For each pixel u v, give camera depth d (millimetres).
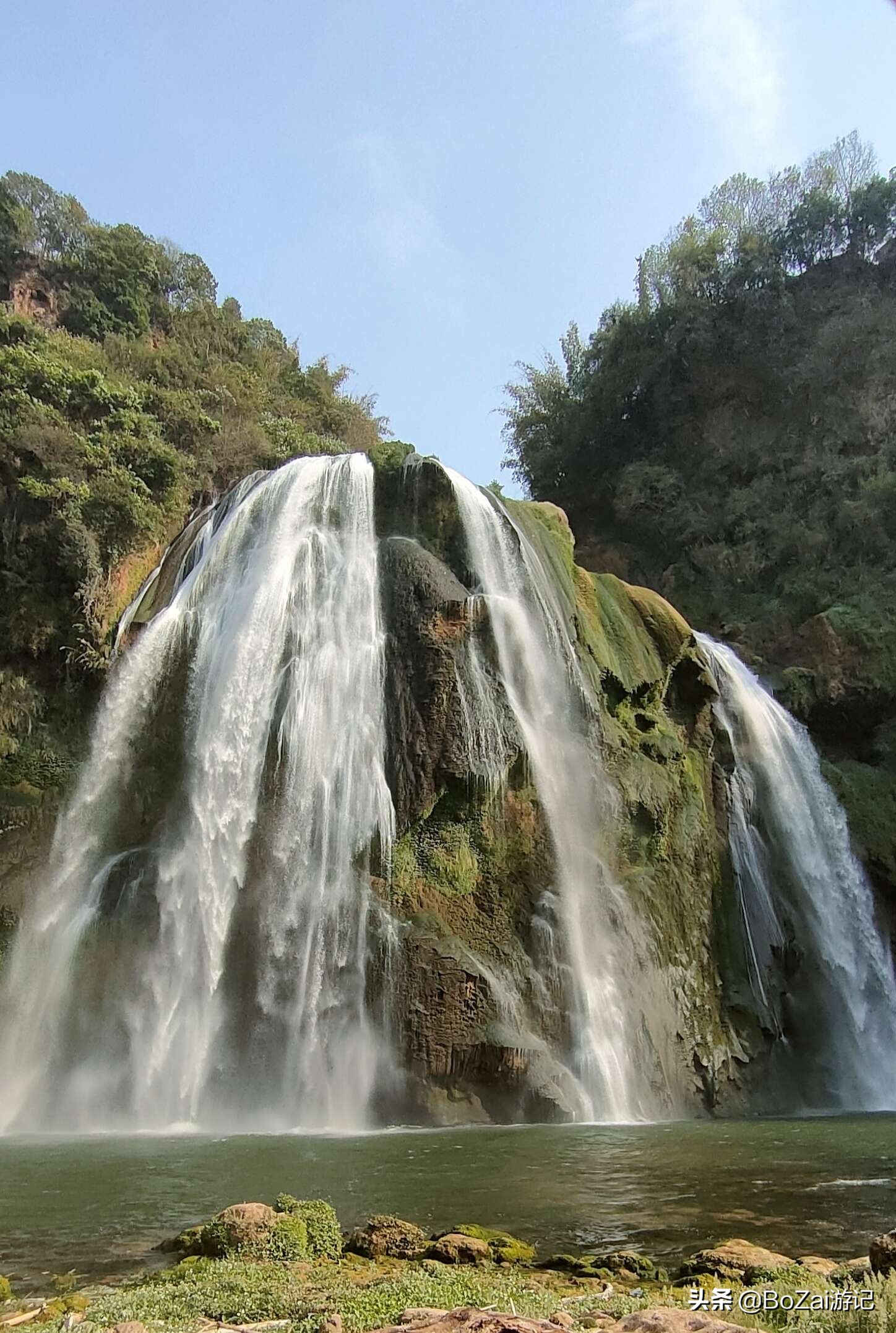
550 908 19141
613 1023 18688
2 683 24641
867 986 26016
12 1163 11461
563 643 23328
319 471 25312
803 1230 7484
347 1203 8711
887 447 38656
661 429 46281
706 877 22891
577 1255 6855
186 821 20703
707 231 47000
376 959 17703
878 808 29234
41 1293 6211
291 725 20812
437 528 23578
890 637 32062
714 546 39625
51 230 45344
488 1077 16672
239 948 18781
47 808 22672
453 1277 6094
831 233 44906
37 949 20469
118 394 30359
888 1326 4582
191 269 48625
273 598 22578
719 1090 19875
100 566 26344
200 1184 9773
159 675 23031
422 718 20047
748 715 28328
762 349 43156
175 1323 5359
